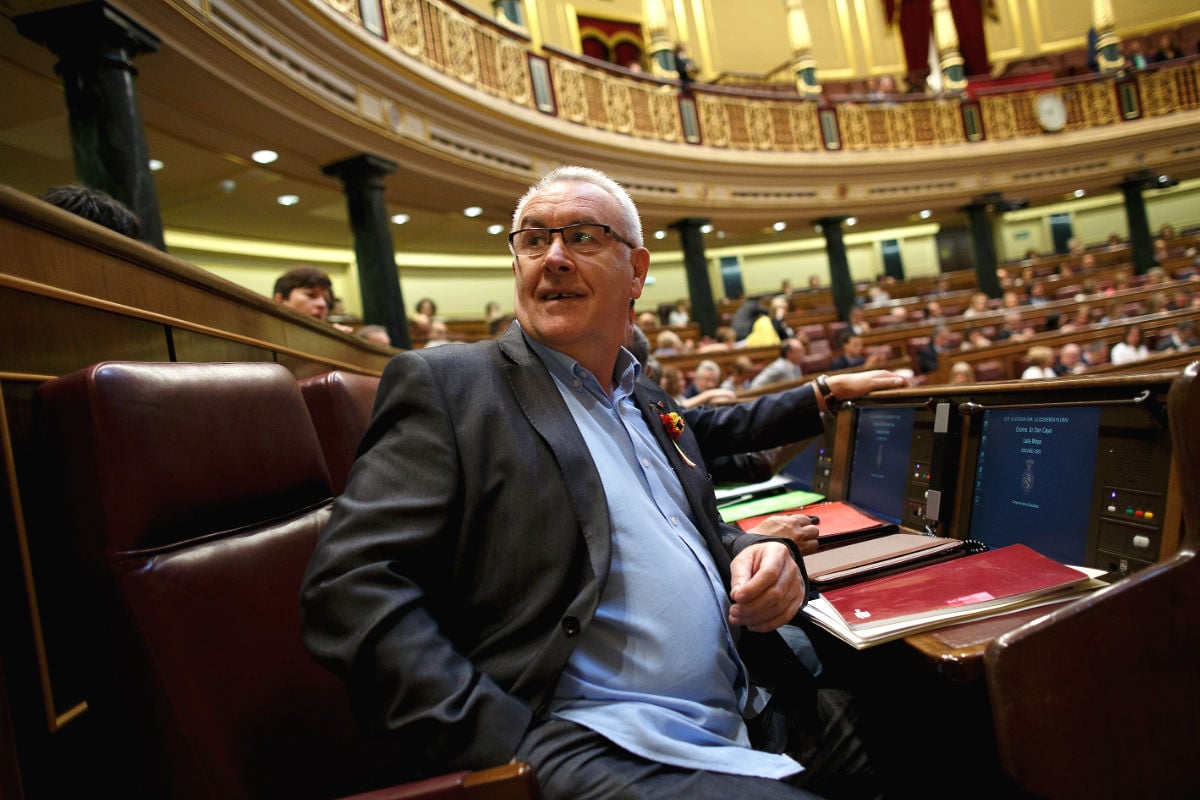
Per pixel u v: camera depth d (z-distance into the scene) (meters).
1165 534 0.96
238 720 0.83
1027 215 14.60
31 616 0.87
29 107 4.51
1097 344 6.62
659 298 12.41
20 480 0.91
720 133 9.83
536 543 0.97
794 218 10.90
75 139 3.56
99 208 1.86
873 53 13.88
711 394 2.94
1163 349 6.34
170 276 1.41
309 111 5.20
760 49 13.41
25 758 0.83
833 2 13.85
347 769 0.95
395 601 0.84
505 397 1.04
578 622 0.93
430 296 9.69
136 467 0.83
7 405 0.91
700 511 1.18
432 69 6.29
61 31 3.54
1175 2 14.11
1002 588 1.00
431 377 1.02
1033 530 1.18
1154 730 0.85
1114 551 1.02
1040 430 1.21
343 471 1.33
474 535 0.97
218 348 1.61
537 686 0.91
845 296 10.99
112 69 3.62
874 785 1.09
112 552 0.80
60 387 0.83
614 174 8.69
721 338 7.59
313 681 0.95
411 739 0.81
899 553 1.22
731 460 1.79
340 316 6.43
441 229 8.53
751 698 1.09
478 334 8.85
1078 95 12.20
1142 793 0.84
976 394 1.36
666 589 1.01
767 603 0.98
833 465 1.92
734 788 0.83
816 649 1.30
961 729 1.26
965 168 11.67
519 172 7.47
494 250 10.00
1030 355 6.23
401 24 5.96
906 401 1.60
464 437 0.99
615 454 1.09
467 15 6.83
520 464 0.99
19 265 0.98
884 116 11.24
